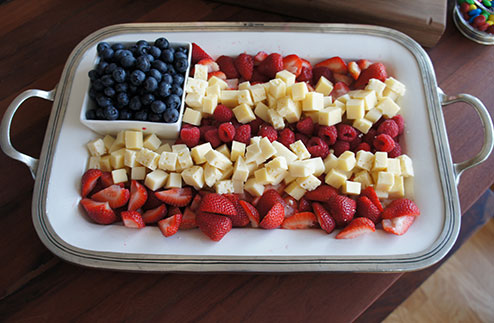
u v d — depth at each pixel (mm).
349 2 612
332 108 546
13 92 600
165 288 504
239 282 508
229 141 543
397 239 498
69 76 560
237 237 497
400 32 592
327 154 543
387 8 608
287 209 528
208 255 483
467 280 754
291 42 586
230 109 570
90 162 536
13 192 547
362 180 534
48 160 522
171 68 534
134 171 530
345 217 504
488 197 618
